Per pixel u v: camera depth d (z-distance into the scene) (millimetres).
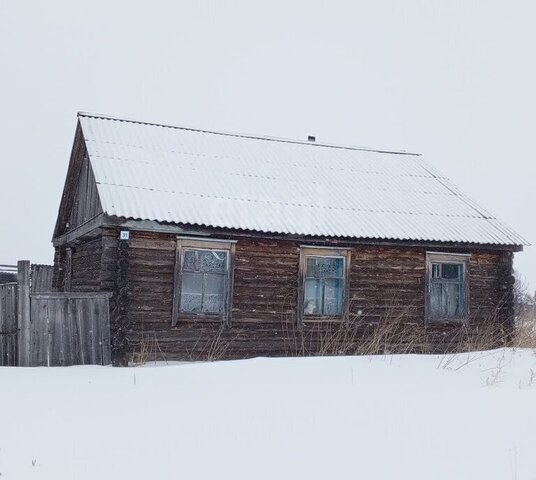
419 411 6637
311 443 5332
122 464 4680
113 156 13922
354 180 16422
